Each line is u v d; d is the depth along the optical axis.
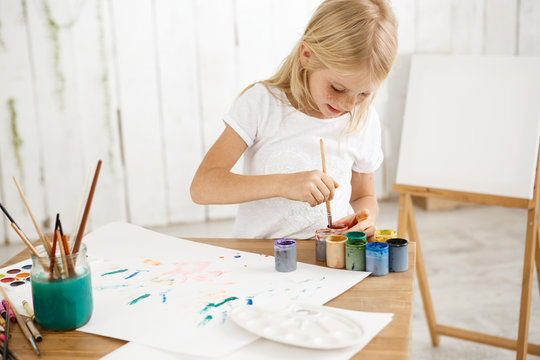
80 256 0.82
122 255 1.10
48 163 2.96
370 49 1.09
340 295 0.90
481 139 1.81
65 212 3.04
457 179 1.84
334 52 1.10
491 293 2.26
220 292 0.91
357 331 0.76
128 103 3.01
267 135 1.31
